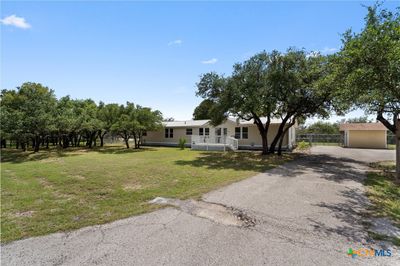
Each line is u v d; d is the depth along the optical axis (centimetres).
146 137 2861
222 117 1484
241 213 427
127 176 800
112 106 2441
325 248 297
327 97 1212
